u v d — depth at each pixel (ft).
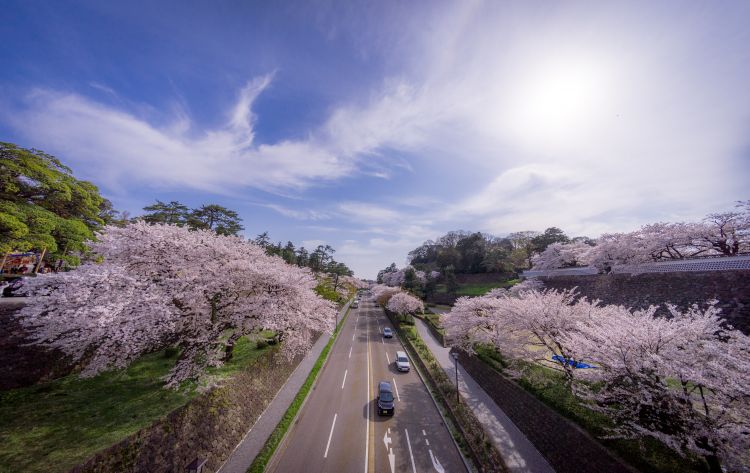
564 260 123.95
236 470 35.29
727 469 23.34
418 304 140.36
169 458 30.22
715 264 56.03
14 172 41.78
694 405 29.94
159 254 43.45
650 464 26.18
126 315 32.45
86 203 52.29
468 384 65.46
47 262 68.44
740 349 24.66
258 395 50.42
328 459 38.96
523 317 49.19
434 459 39.50
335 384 66.49
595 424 33.45
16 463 23.97
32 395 34.76
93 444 26.89
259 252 65.21
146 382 41.29
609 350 29.94
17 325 36.40
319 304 70.08
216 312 47.44
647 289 68.18
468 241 228.84
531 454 40.16
